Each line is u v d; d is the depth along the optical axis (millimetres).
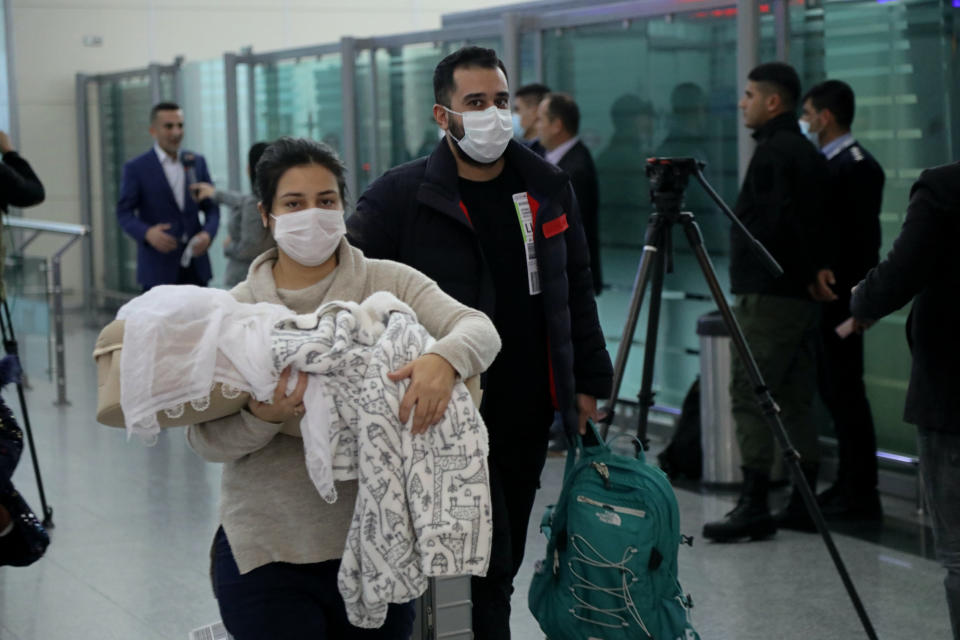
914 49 5445
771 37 5973
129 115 13180
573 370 3297
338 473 2141
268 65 10211
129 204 8047
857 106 5730
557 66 7379
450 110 3006
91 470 6430
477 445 2189
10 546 2969
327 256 2299
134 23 14453
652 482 3104
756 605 4172
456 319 2336
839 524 5223
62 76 14289
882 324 5750
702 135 6465
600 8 6961
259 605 2230
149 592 4422
